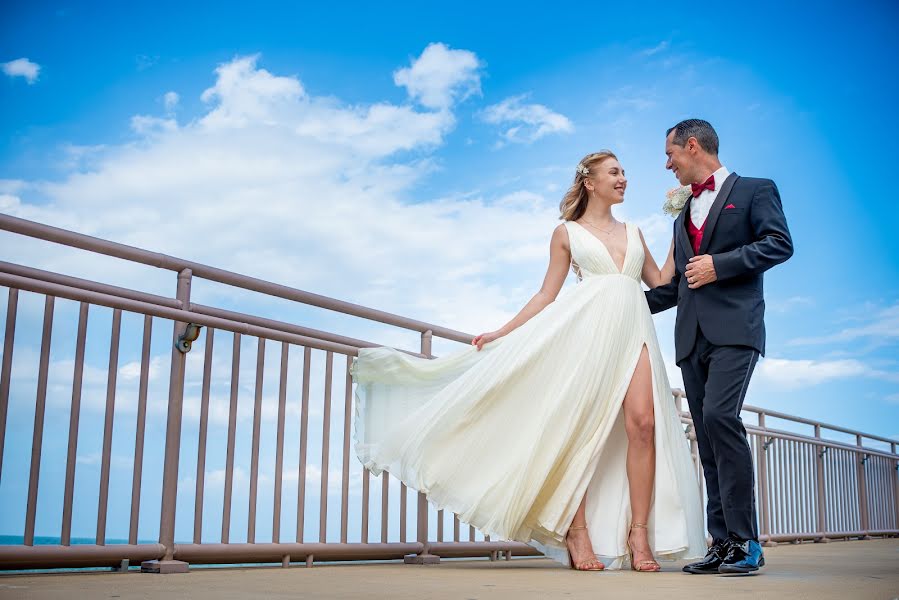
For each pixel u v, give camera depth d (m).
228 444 3.46
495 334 3.88
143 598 2.12
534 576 3.09
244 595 2.24
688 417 6.05
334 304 3.93
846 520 8.63
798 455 7.79
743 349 3.28
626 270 3.78
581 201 3.95
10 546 2.74
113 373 3.09
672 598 2.26
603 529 3.62
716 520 3.40
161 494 3.19
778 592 2.45
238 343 3.51
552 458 3.54
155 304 3.22
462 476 3.66
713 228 3.39
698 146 3.52
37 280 2.90
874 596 2.34
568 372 3.63
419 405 3.94
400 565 3.92
